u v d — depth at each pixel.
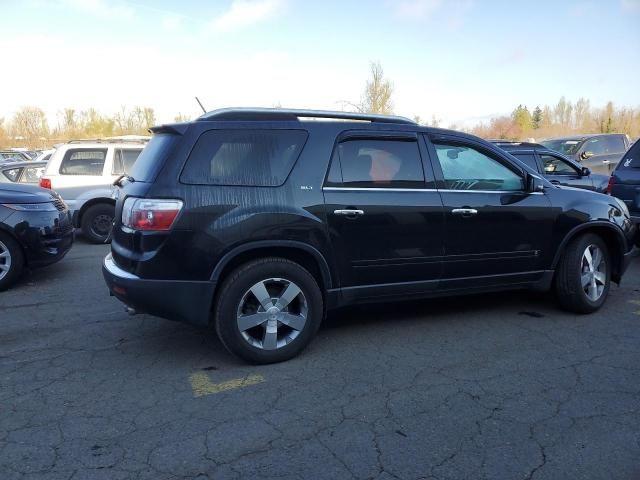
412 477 2.76
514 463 2.88
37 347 4.58
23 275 7.30
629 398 3.59
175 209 3.83
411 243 4.50
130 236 3.95
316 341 4.66
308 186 4.15
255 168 4.06
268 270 4.04
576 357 4.27
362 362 4.20
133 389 3.78
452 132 4.81
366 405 3.51
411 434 3.16
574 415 3.37
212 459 2.92
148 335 4.86
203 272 3.89
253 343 4.09
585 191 5.41
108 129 51.84
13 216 6.40
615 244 5.47
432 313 5.40
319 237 4.16
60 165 9.88
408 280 4.58
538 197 5.02
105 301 5.96
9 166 11.02
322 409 3.47
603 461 2.89
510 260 4.95
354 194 4.28
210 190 3.91
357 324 5.09
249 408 3.49
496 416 3.36
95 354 4.42
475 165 4.86
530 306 5.61
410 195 4.48
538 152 9.74
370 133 4.44
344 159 4.33
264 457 2.94
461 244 4.70
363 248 4.34
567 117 64.38
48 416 3.39
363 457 2.94
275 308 4.11
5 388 3.79
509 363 4.16
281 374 4.00
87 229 10.01
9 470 2.81
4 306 5.78
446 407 3.48
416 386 3.78
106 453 2.98
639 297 5.91
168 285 3.86
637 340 4.62
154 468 2.84
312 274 4.34
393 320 5.19
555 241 5.10
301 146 4.20
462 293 4.88
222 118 4.09
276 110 4.23
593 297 5.29
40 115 50.75
